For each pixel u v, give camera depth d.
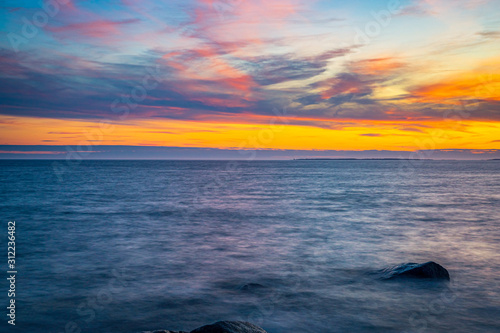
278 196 42.06
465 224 22.06
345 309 8.38
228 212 27.92
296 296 9.30
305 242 16.62
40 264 12.73
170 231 19.73
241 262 13.00
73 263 12.85
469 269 11.84
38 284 10.37
